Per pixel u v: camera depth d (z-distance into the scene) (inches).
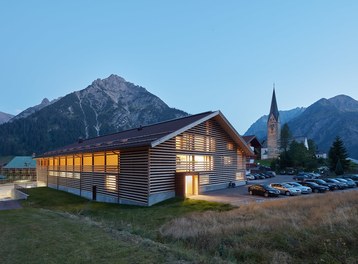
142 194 971.3
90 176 1283.2
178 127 1095.0
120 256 271.0
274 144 4849.9
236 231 460.4
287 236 396.5
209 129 1294.3
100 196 1192.8
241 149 1512.1
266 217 586.2
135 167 1012.5
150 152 972.6
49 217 543.2
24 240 344.8
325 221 442.0
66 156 1509.6
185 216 695.7
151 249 293.7
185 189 1050.1
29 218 524.7
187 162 1151.6
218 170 1332.4
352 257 309.9
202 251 377.4
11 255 285.4
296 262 325.4
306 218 525.7
